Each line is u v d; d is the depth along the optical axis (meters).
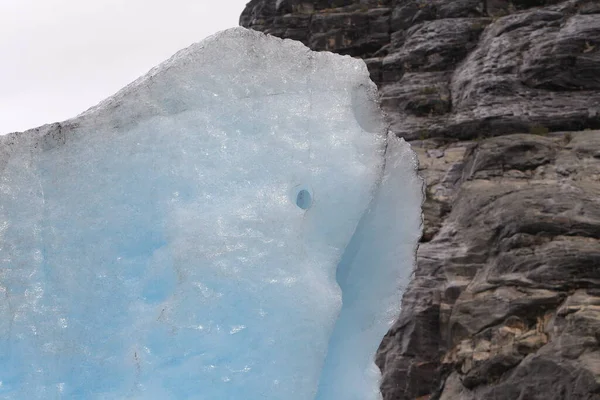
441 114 55.06
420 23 60.41
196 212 7.37
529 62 53.41
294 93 7.87
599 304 39.00
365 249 8.64
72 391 7.05
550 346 38.44
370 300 8.62
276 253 7.29
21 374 7.09
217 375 7.02
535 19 55.31
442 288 44.34
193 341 7.04
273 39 7.96
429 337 43.72
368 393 8.41
